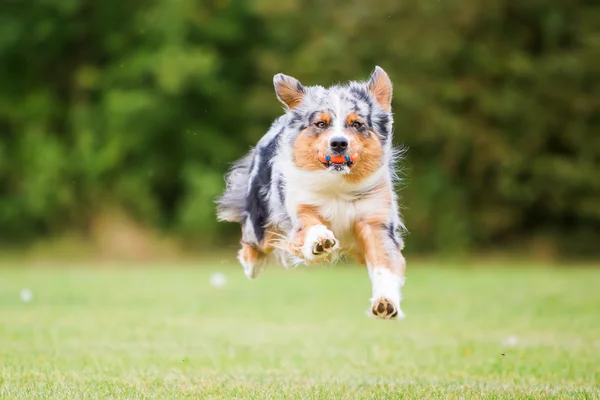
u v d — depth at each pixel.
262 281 17.80
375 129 6.13
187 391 6.43
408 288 15.94
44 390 6.36
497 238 26.64
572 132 24.94
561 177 24.50
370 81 6.30
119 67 25.84
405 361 8.16
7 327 10.08
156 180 26.39
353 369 7.72
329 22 25.61
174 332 9.96
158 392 6.38
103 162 25.59
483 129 25.28
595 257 25.83
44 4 26.00
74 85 27.12
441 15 24.78
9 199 26.61
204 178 25.58
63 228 26.44
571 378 7.18
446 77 25.28
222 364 7.89
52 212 26.16
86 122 26.20
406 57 24.86
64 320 10.87
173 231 26.53
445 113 24.86
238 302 13.44
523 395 6.31
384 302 5.76
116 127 25.59
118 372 7.26
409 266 23.30
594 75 24.55
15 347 8.56
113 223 26.09
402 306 12.98
